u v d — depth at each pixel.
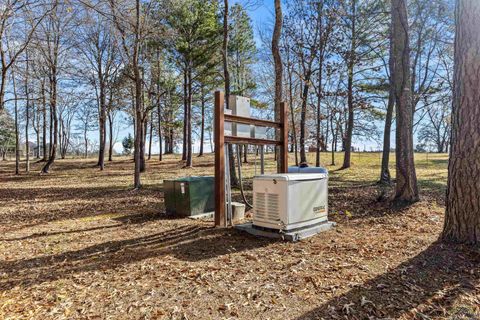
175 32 13.66
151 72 16.47
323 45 12.97
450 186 4.11
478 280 3.16
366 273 3.38
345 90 14.65
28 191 11.39
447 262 3.58
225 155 5.47
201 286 3.16
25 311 2.74
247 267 3.64
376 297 2.87
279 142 6.50
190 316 2.61
